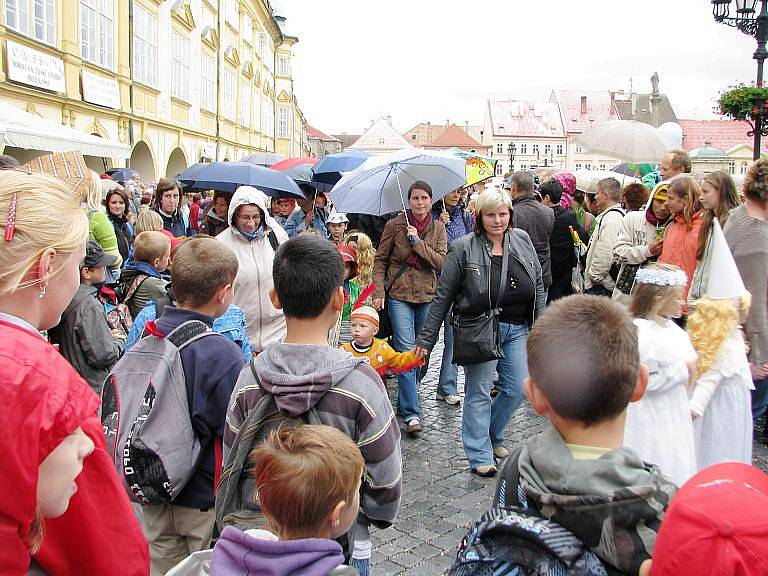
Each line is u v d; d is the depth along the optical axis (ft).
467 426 15.80
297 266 7.06
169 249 15.05
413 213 19.07
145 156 71.20
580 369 4.88
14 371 4.28
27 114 32.71
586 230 29.45
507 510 4.87
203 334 8.52
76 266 5.26
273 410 6.77
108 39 58.23
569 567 4.46
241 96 119.14
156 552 8.64
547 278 20.65
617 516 4.40
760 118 26.40
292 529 5.57
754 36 26.61
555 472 4.74
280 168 34.19
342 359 7.01
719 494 3.96
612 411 4.97
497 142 237.66
